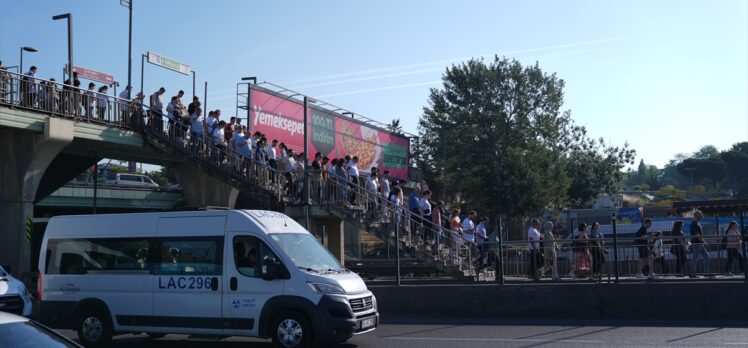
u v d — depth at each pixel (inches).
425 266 1057.5
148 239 481.4
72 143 912.3
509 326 544.7
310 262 450.0
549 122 2199.8
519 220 2108.8
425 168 2474.2
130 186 1706.4
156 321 466.0
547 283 603.5
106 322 482.3
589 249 621.0
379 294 643.5
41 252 514.6
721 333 478.9
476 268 716.0
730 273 594.6
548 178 2054.6
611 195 2738.7
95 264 494.3
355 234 1710.1
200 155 899.4
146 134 946.1
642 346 428.1
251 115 1132.5
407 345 455.8
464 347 441.7
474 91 2226.9
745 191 4835.1
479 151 2210.9
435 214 859.4
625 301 576.4
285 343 429.1
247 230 450.6
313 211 844.0
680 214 1515.7
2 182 844.0
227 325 443.8
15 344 210.4
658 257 606.9
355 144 1533.0
